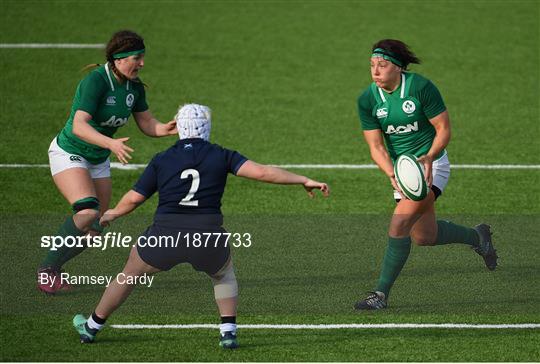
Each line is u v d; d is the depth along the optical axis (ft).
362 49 192.85
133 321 87.86
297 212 120.47
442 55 190.08
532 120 158.10
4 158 137.49
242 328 86.58
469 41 198.18
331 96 168.55
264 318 88.99
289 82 175.11
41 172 132.77
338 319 88.89
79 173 93.50
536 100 167.84
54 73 176.14
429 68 183.11
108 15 208.64
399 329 86.63
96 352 80.59
